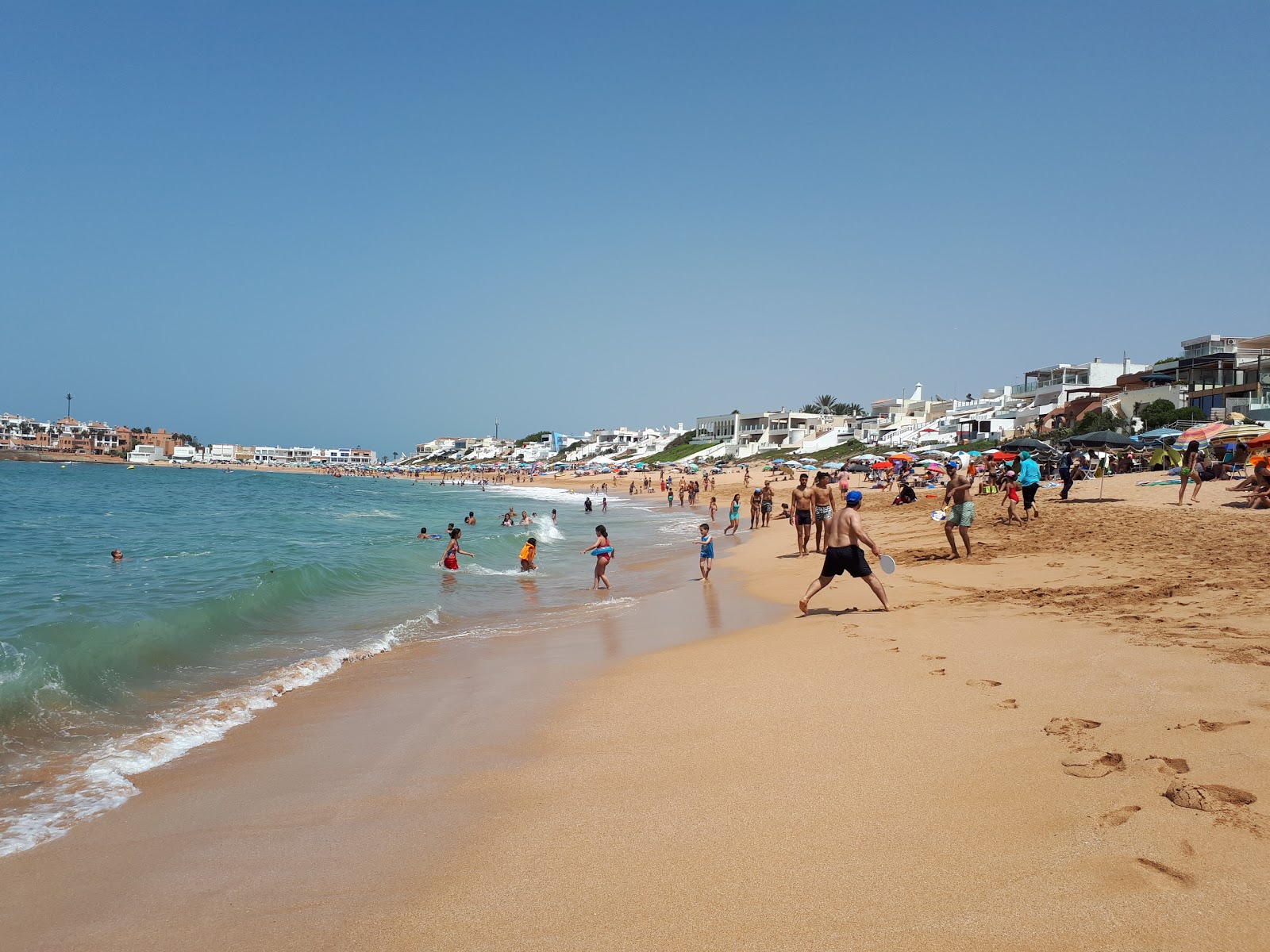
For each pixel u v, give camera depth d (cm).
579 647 968
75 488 7219
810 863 350
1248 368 5238
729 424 12950
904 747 489
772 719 577
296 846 420
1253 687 518
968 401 9256
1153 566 1109
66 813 478
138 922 347
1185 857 320
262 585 1362
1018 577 1153
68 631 965
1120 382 6606
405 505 5922
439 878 370
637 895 337
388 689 780
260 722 671
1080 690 559
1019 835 355
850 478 5978
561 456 17662
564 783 488
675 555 2242
